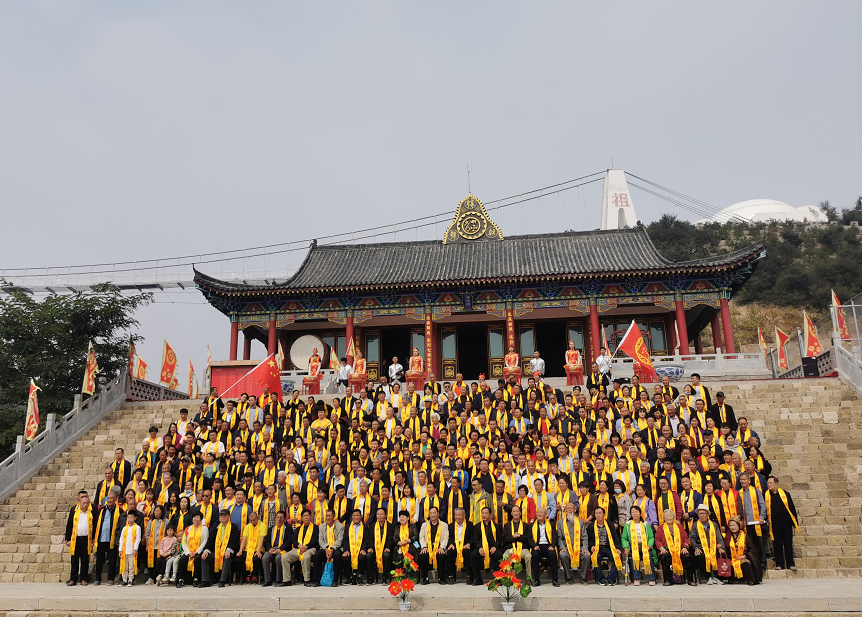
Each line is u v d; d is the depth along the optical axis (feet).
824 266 303.07
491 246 161.17
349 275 150.41
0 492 76.84
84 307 113.80
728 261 126.52
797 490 68.74
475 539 55.72
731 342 129.08
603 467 61.52
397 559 56.54
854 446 75.82
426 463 63.62
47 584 62.08
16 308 111.34
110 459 85.40
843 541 61.36
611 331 148.56
